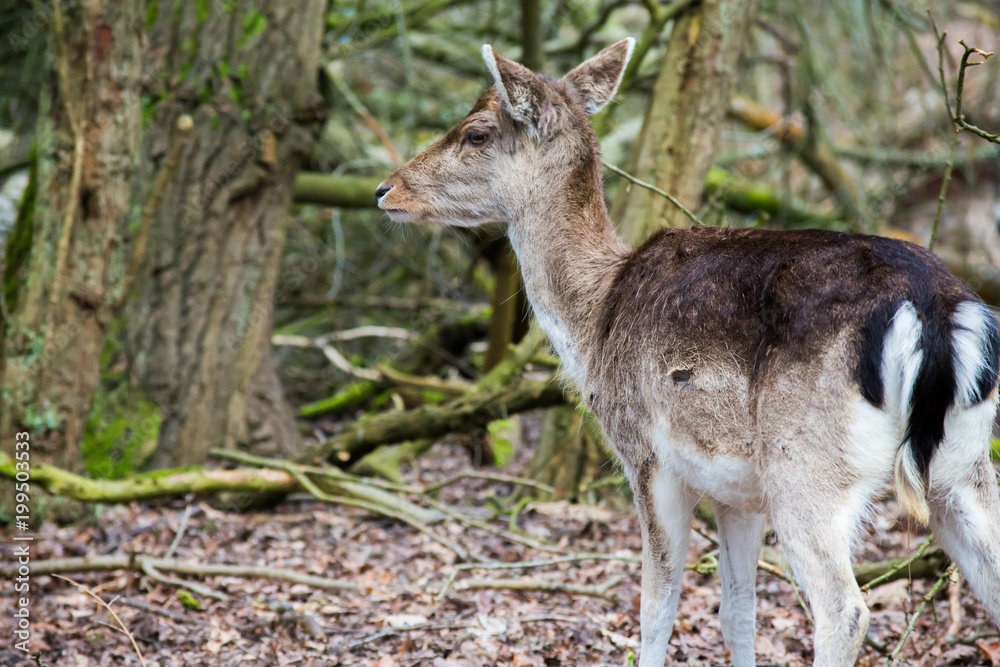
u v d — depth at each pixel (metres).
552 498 12.44
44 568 9.13
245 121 12.83
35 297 10.97
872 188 21.78
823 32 19.33
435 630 8.13
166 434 12.39
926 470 5.29
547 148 7.14
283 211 13.29
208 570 9.19
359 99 20.22
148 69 12.67
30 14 17.14
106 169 10.84
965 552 5.54
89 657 7.52
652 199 11.95
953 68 8.16
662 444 6.05
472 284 22.05
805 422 5.40
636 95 22.14
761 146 20.23
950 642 7.39
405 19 17.91
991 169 23.30
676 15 12.30
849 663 5.15
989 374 5.39
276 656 7.59
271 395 13.18
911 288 5.36
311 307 20.33
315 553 10.42
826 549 5.29
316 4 13.10
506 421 16.22
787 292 5.61
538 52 15.99
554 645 7.77
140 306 12.50
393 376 16.95
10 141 17.89
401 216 7.58
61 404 10.93
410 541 10.88
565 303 6.98
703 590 9.12
